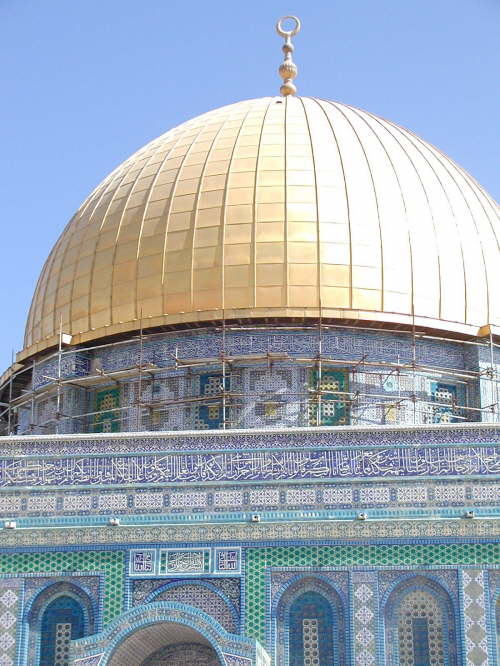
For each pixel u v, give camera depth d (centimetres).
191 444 2769
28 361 3647
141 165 3656
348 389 3266
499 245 3575
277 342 3278
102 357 3431
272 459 2736
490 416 3325
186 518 2698
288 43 4112
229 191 3403
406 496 2677
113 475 2758
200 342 3309
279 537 2656
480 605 2584
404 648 2581
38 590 2677
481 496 2667
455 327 3356
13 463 2795
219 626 2519
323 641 2598
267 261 3303
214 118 3741
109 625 2544
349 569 2627
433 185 3559
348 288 3303
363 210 3391
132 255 3416
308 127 3594
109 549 2688
